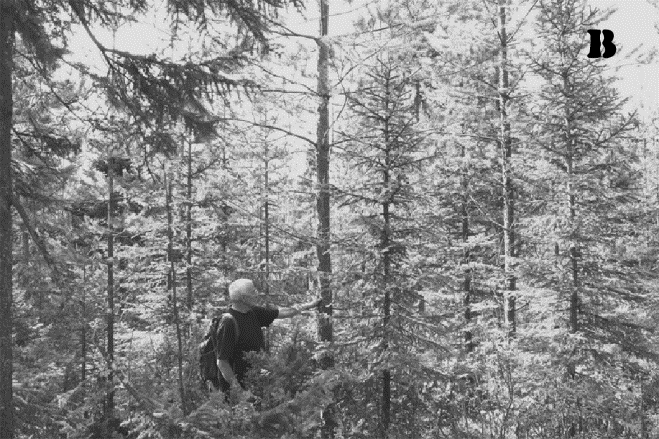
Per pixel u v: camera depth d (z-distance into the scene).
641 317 12.16
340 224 9.62
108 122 7.23
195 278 12.11
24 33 6.49
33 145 8.09
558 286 11.85
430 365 8.69
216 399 5.13
